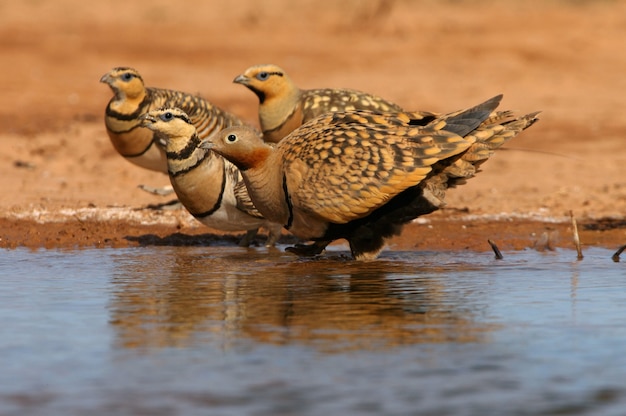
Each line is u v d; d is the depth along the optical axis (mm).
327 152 11812
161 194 16547
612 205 17219
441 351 8742
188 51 36562
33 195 17797
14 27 40500
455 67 33781
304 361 8469
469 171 12211
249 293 10820
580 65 34188
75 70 33219
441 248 13875
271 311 10023
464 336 9180
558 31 39938
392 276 11727
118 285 11266
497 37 38719
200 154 13250
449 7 45688
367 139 11852
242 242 14234
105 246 14188
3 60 34344
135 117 15820
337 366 8336
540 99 28828
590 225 15492
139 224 15547
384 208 12195
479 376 8133
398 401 7598
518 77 32250
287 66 33875
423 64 34312
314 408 7461
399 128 12055
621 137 23844
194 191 13320
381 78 31922
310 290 10961
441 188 12328
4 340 9078
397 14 43656
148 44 37781
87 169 20219
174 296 10680
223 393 7750
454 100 28594
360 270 12102
